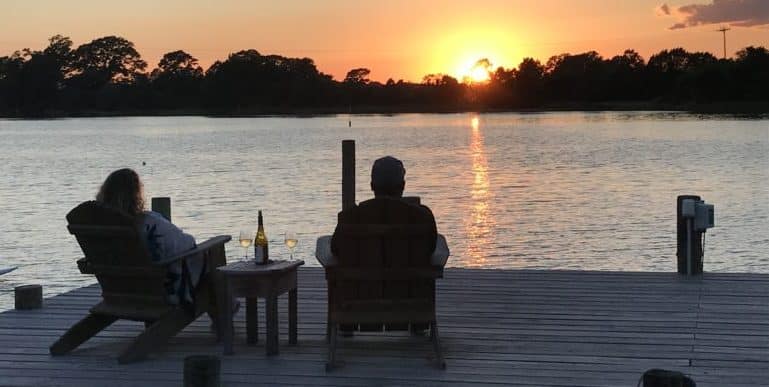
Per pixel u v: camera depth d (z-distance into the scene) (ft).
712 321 20.42
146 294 17.89
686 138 188.03
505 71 511.40
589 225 61.52
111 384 16.29
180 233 17.94
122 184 17.69
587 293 23.63
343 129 307.99
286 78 505.25
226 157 155.33
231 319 18.11
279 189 94.12
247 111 503.20
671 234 56.85
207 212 73.92
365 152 166.50
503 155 148.05
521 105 501.56
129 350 17.60
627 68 454.40
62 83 508.12
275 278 17.89
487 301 22.77
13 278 45.57
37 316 21.83
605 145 170.09
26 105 497.46
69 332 18.28
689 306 21.97
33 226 65.62
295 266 18.49
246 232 19.60
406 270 17.12
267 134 267.39
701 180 95.96
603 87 462.60
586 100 472.44
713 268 45.70
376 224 16.89
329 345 17.54
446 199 80.84
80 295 24.32
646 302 22.47
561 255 49.88
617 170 111.86
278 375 16.70
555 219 65.05
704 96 395.75
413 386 15.96
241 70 497.87
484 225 62.28
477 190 89.04
